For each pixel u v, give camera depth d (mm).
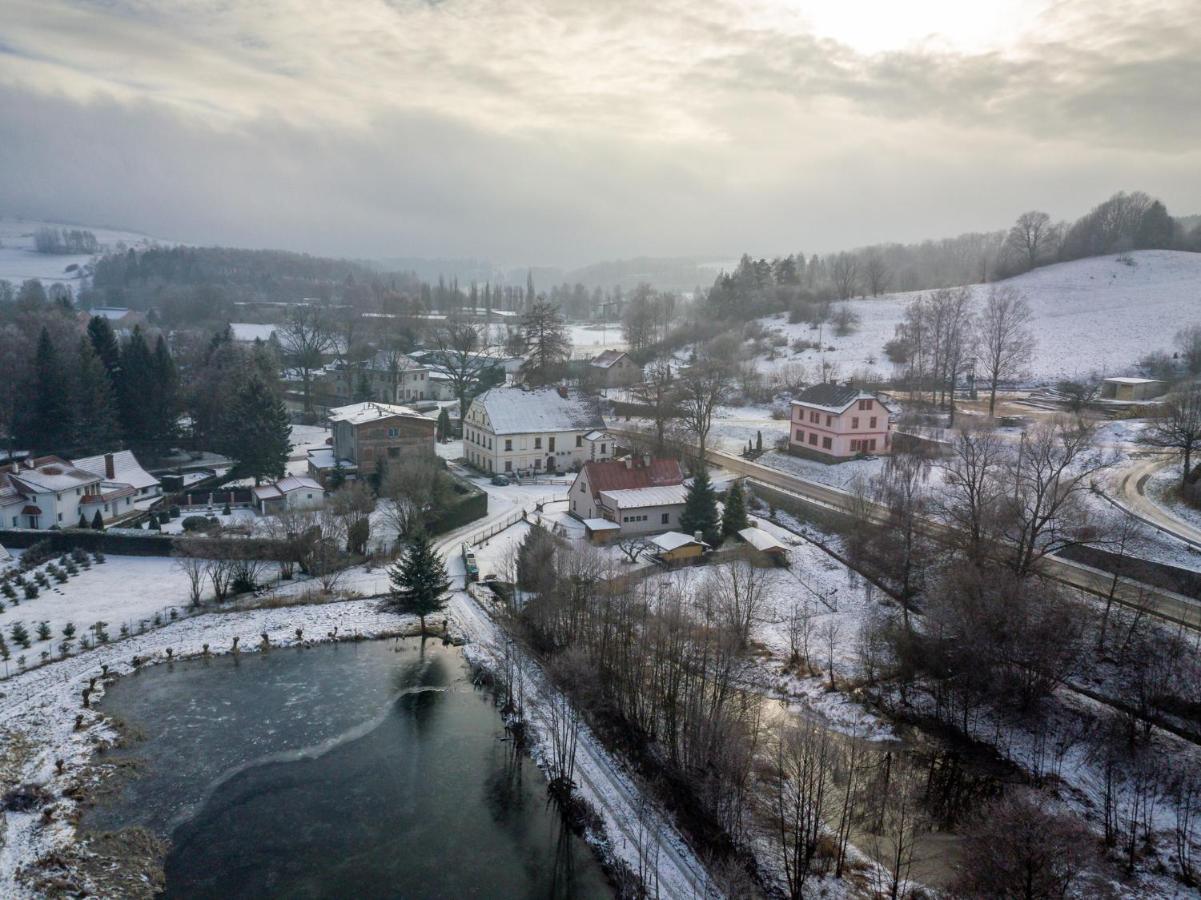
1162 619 56156
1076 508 66125
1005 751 50094
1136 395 118375
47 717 52938
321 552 77250
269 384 128375
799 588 72812
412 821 44688
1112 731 48781
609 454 114250
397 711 56500
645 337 192750
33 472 88625
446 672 62344
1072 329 158000
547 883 40156
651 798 46062
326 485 102188
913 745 51250
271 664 62875
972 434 94250
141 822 43875
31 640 62750
